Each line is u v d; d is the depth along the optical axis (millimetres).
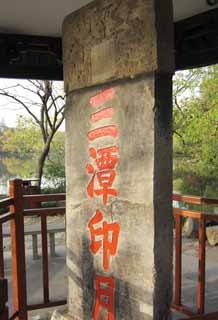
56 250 5395
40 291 3656
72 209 2793
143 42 2057
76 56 2650
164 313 2080
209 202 2588
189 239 6016
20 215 2691
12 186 2650
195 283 3721
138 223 2150
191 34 3553
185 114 9242
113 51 2283
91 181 2576
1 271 2443
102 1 2355
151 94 2023
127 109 2213
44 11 3180
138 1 2068
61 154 11938
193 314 2709
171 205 2092
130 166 2205
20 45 3781
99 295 2527
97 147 2500
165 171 2066
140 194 2127
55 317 2938
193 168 8875
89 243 2619
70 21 2689
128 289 2252
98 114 2477
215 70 8930
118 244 2332
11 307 3135
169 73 2035
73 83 2703
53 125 10469
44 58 3992
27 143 12086
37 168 11406
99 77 2420
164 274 2074
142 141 2104
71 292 2859
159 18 1984
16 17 3297
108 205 2412
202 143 8797
